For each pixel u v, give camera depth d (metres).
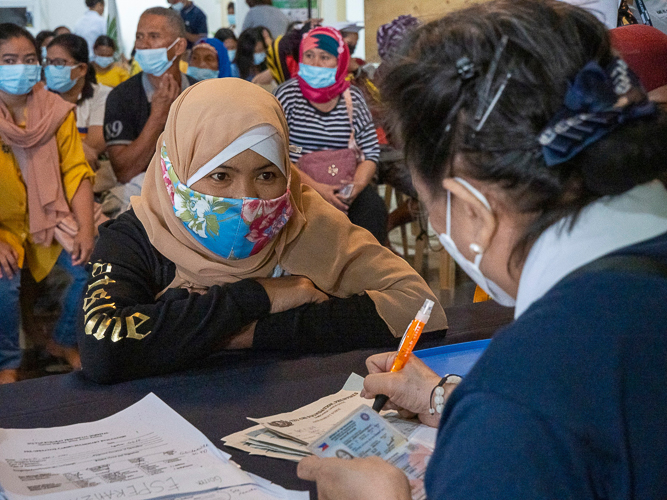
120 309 1.27
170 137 1.32
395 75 0.60
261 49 3.47
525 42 0.54
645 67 1.34
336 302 1.40
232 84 1.33
